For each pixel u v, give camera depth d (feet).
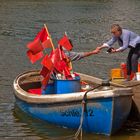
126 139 56.18
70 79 60.70
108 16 216.74
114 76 66.49
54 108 58.59
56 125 59.67
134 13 235.20
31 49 64.85
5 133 57.98
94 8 252.01
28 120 62.59
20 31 157.07
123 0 309.83
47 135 57.52
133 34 63.05
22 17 195.42
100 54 115.85
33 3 257.55
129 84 59.98
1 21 180.45
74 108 56.39
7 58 109.40
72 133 57.88
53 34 154.30
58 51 63.21
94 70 99.14
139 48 63.72
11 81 85.30
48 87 62.44
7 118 63.52
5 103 70.44
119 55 115.24
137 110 59.67
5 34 149.48
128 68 64.69
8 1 259.39
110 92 53.31
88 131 57.00
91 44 136.77
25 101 62.90
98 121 55.36
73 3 272.72
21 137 56.80
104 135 56.29
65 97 56.85
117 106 53.98
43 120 61.16
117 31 62.49
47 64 61.62
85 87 65.05
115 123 55.26
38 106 60.70
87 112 55.57
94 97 54.39
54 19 195.11
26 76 72.02
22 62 104.83
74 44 135.74
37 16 201.98
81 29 169.37
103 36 153.17
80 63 105.09
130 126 60.13
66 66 62.90
